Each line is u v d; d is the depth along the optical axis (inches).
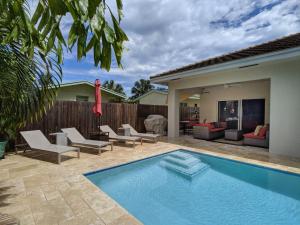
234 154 276.8
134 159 247.6
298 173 197.2
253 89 413.4
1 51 100.6
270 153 281.7
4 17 61.2
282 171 207.3
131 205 150.5
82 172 195.0
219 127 461.1
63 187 157.4
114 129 431.5
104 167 212.1
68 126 350.3
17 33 52.9
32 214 117.3
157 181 198.8
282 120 269.6
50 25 47.6
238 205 151.2
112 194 169.0
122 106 450.3
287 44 246.8
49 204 129.8
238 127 442.9
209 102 505.7
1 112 123.7
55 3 43.7
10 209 122.9
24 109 126.1
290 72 260.1
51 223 108.3
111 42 53.7
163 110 559.2
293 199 161.0
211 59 353.7
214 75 352.5
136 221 111.5
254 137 334.3
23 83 116.5
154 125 474.9
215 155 270.2
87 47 53.4
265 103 394.0
